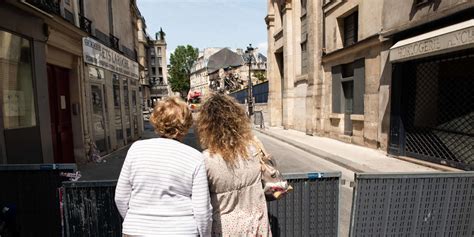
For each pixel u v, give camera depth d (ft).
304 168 26.81
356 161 27.17
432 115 25.13
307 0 49.70
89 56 31.89
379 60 31.14
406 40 25.93
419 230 9.06
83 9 32.35
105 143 36.09
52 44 24.72
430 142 25.17
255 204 6.20
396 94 28.17
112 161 31.14
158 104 6.24
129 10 54.24
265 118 83.30
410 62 27.02
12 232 9.40
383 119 30.63
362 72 35.14
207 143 6.22
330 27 43.60
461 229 9.29
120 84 43.24
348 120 40.34
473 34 18.70
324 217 8.94
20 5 18.80
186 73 301.02
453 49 20.34
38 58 21.58
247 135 6.36
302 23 57.88
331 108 44.73
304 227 8.86
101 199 8.69
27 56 20.62
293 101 62.44
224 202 6.00
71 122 29.91
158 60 244.63
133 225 5.61
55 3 24.85
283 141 45.68
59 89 27.99
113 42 42.55
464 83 21.95
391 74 28.94
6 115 18.25
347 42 41.32
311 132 49.85
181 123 6.02
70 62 29.07
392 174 8.76
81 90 30.42
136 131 53.57
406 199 8.91
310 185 8.77
